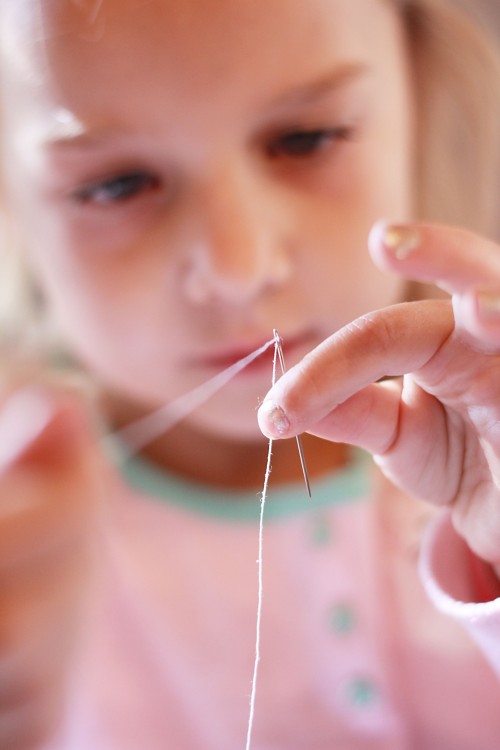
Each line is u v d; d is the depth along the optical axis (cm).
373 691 38
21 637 35
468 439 28
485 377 27
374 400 28
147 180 35
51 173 35
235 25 32
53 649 36
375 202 36
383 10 37
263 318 35
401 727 38
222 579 41
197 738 40
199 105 33
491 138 45
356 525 40
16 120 36
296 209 35
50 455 36
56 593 35
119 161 34
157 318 36
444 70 42
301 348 36
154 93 32
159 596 41
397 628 39
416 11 40
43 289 43
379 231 27
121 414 43
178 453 42
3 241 43
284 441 41
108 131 33
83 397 44
